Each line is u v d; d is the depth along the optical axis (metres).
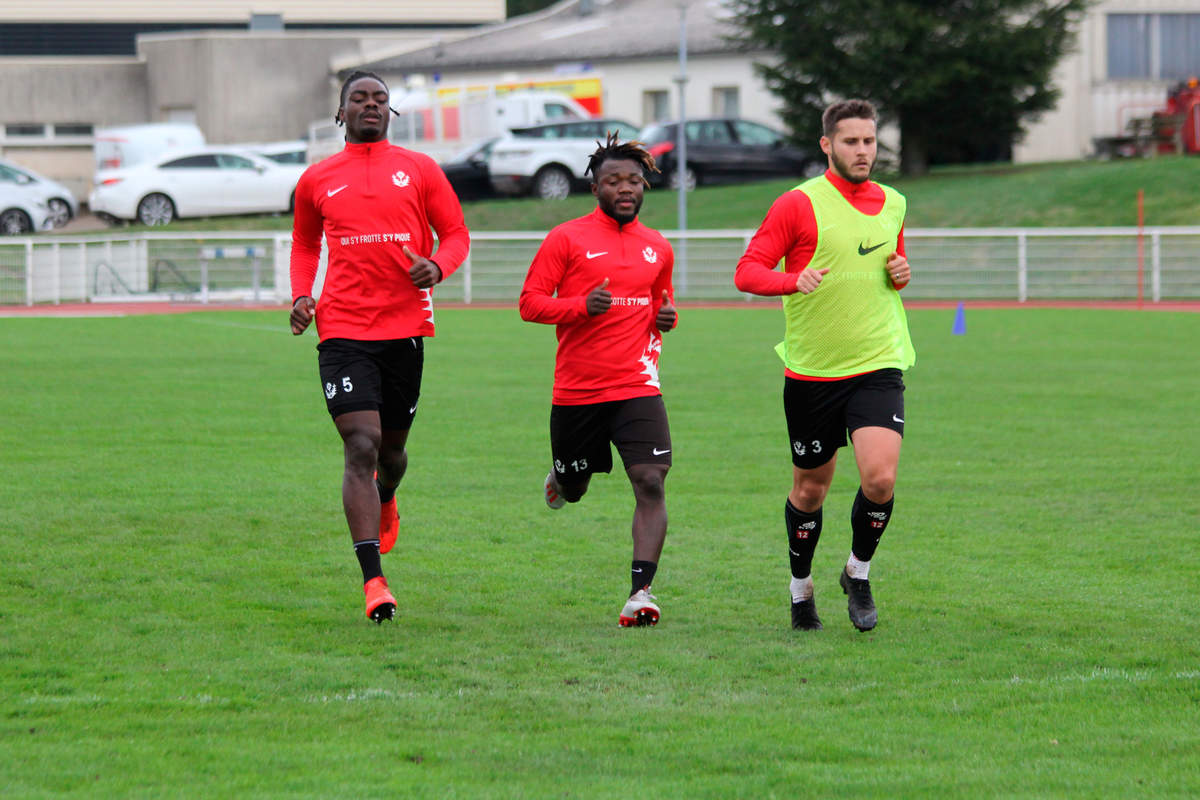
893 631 19.77
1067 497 29.69
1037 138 138.25
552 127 124.62
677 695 16.66
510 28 172.25
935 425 39.62
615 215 20.61
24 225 120.38
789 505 20.28
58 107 168.12
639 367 20.80
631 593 19.88
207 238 95.62
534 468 32.91
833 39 119.19
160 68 167.12
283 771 13.88
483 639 19.17
